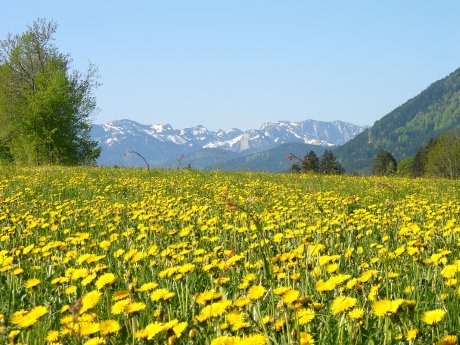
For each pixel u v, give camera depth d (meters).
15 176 19.89
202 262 5.10
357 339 3.06
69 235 7.42
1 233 7.65
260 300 3.40
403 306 2.91
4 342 3.02
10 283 4.57
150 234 6.84
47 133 50.31
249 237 6.52
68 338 3.05
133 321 2.97
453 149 68.31
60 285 4.59
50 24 53.69
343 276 3.56
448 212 8.44
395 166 160.25
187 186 14.99
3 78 52.31
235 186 16.03
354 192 14.90
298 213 8.81
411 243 4.71
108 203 11.24
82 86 54.28
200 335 3.10
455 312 3.34
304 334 2.88
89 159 54.84
